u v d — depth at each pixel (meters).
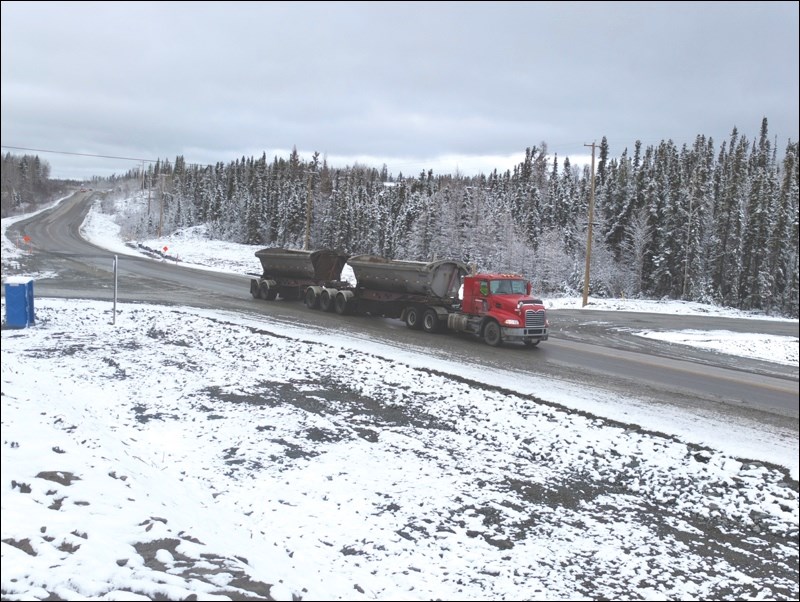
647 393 14.23
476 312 21.11
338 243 80.12
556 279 59.00
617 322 31.62
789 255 62.38
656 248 65.69
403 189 95.50
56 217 107.31
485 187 85.56
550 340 22.75
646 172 68.81
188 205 120.00
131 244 74.69
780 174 81.62
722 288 67.06
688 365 18.81
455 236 65.00
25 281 19.67
